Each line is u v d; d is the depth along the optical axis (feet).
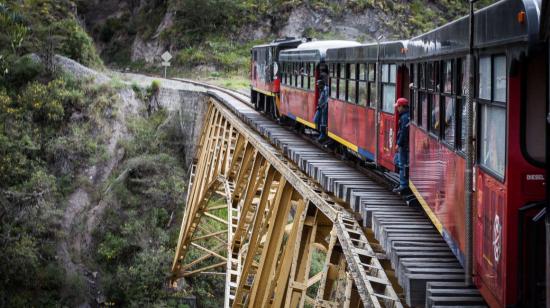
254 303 54.44
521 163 21.21
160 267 113.19
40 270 108.17
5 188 115.14
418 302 27.27
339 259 43.09
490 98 23.39
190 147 137.69
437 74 33.55
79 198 121.80
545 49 19.48
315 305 39.14
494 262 22.58
